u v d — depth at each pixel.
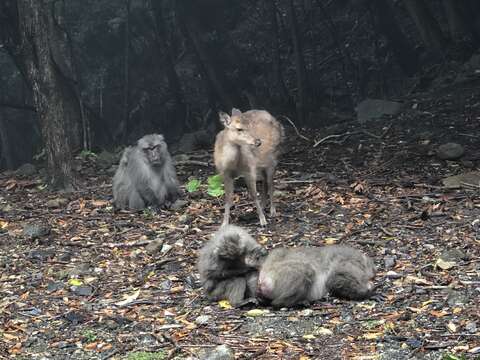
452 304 7.54
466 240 9.41
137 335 7.36
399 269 8.64
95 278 9.10
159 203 11.97
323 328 7.13
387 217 10.54
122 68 26.28
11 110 26.27
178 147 17.22
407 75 22.72
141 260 9.66
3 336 7.52
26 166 16.19
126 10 24.89
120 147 18.44
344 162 13.82
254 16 27.34
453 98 16.91
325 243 9.70
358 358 6.50
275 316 7.46
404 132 15.23
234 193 12.30
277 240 9.98
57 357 7.00
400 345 6.73
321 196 11.67
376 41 23.55
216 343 7.00
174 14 25.81
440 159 13.30
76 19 26.06
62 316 7.96
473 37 21.06
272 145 10.77
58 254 10.09
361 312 7.45
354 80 23.86
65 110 18.42
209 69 21.73
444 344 6.68
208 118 23.84
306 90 21.22
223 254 7.71
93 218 11.70
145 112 25.23
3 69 26.27
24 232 10.97
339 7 26.89
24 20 13.19
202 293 8.28
